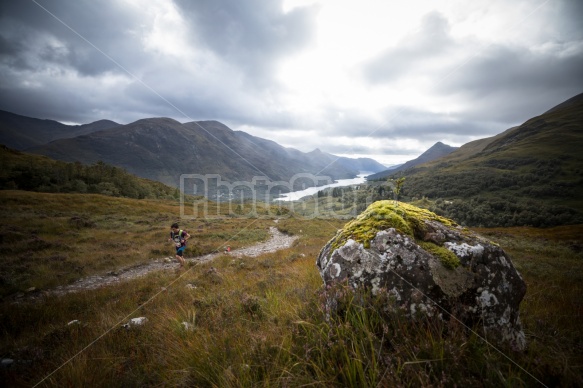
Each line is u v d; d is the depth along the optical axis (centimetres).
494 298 331
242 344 357
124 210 4541
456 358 246
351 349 274
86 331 562
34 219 2700
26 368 429
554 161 19888
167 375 327
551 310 480
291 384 255
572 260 1463
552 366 252
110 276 1323
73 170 9131
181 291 860
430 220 436
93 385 336
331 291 367
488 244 377
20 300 978
